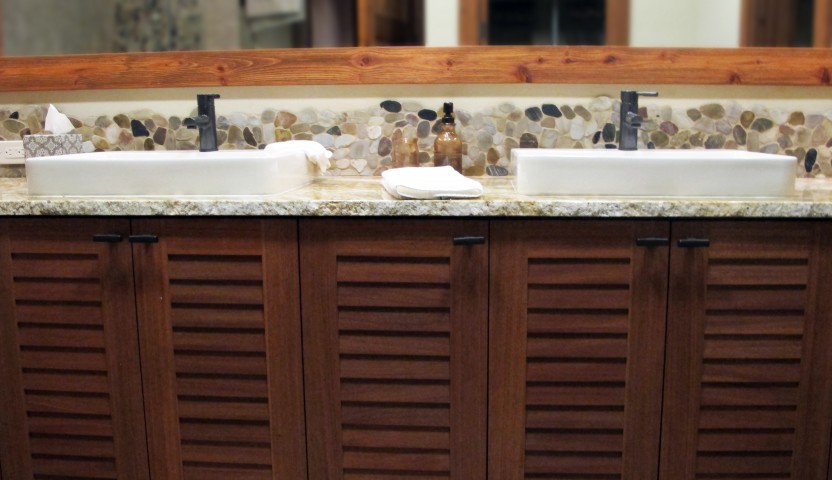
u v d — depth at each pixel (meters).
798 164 1.69
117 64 1.72
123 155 1.58
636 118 1.44
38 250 1.32
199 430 1.35
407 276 1.27
